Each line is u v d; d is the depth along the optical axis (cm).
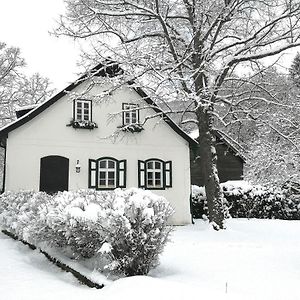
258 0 1465
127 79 1500
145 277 580
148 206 661
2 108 3203
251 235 1426
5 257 880
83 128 1764
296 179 1892
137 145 1859
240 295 530
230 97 1575
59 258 789
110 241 635
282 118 1555
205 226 1647
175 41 1617
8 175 1631
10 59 3177
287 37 1438
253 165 1911
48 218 739
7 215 1220
